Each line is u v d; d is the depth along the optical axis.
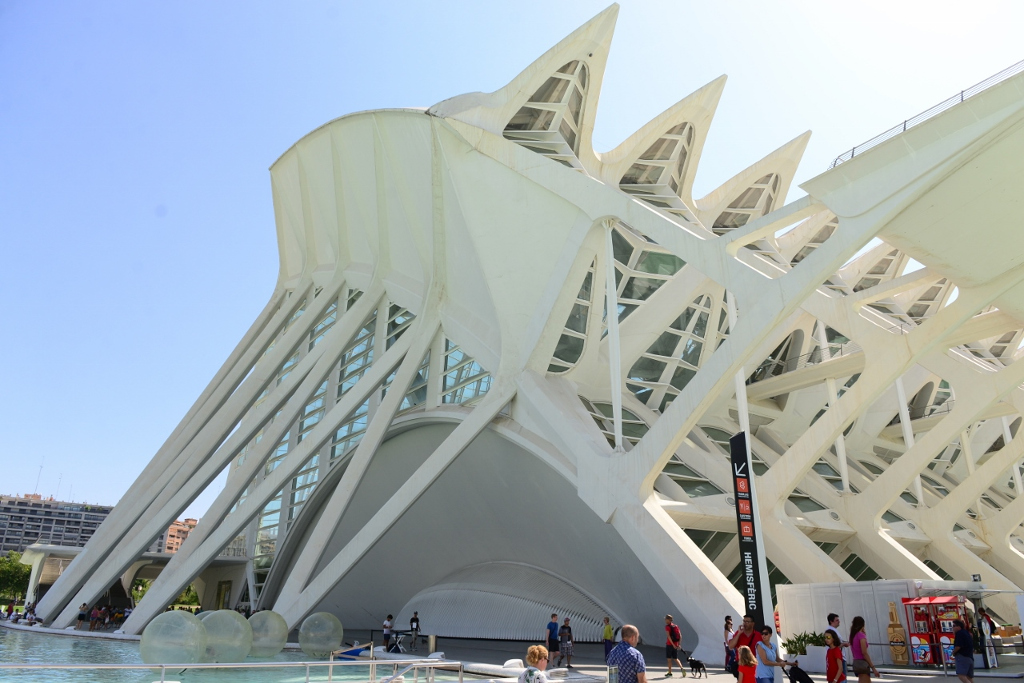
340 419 22.17
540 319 19.39
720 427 26.81
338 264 31.38
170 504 22.80
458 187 22.33
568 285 18.89
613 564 18.17
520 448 19.62
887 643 13.87
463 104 22.83
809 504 21.92
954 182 11.21
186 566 20.38
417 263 26.89
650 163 28.11
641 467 15.15
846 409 17.48
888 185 11.56
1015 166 10.85
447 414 23.06
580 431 17.30
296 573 19.83
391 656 15.21
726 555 18.97
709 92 25.86
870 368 17.34
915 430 31.09
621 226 21.80
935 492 30.80
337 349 25.66
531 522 20.94
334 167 30.30
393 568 26.64
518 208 20.47
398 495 19.00
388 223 28.12
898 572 19.61
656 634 18.12
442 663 9.94
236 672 13.61
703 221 29.38
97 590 22.34
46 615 23.70
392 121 25.41
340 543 28.16
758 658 7.57
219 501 22.16
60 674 13.06
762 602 9.20
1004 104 10.15
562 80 22.89
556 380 20.59
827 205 12.45
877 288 17.56
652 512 14.80
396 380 22.94
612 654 5.17
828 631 8.00
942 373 19.81
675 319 23.45
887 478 20.28
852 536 20.75
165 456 28.09
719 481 20.22
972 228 12.49
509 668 12.61
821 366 23.39
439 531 24.58
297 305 33.31
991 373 18.78
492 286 21.34
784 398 29.12
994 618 20.97
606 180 25.98
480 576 23.91
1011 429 35.41
